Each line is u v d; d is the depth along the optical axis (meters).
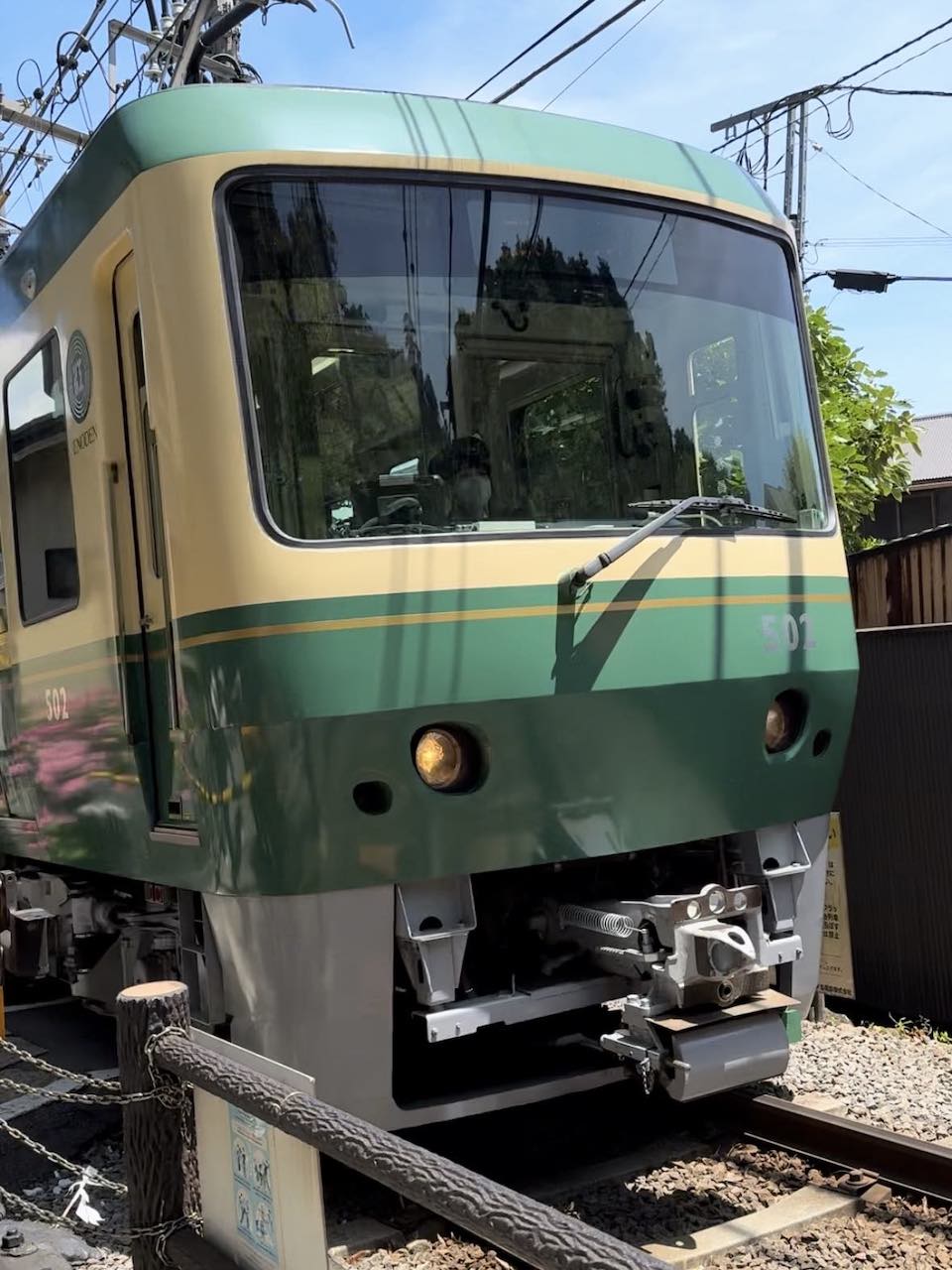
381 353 3.74
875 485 10.41
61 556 4.76
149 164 3.71
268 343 3.61
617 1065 4.04
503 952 4.12
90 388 4.34
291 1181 2.43
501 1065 4.15
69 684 4.76
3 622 5.66
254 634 3.44
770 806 4.19
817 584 4.34
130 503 4.21
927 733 5.84
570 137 4.17
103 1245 3.81
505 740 3.62
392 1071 3.61
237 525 3.50
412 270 3.81
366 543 3.53
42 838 5.39
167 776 4.07
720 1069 3.64
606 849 3.82
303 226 3.69
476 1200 1.80
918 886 5.88
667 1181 4.02
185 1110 2.97
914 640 5.88
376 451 3.70
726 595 4.02
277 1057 3.49
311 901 3.43
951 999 5.73
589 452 4.04
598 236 4.13
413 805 3.51
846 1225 3.63
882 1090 4.70
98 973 5.25
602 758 3.78
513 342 3.95
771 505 4.41
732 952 3.63
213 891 3.64
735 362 4.43
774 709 4.25
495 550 3.65
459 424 3.83
